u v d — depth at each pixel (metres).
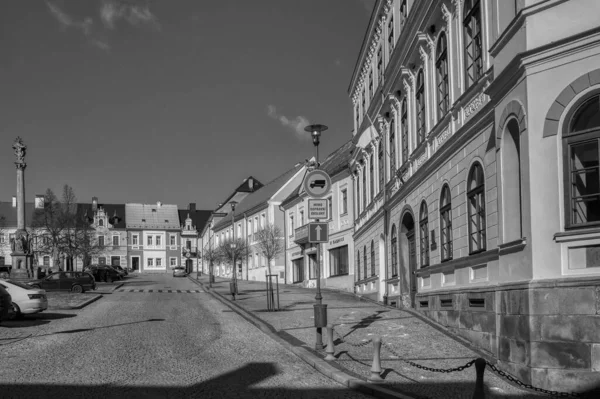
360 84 36.84
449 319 16.30
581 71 10.31
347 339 15.73
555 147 10.49
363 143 30.50
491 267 13.20
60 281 41.78
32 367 12.20
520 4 11.27
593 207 10.20
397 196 24.14
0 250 102.38
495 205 12.99
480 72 14.42
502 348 11.55
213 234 95.31
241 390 10.27
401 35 21.41
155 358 13.37
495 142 12.73
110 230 116.62
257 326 19.77
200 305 29.12
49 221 61.41
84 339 16.47
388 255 26.89
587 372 9.71
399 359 12.80
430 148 19.06
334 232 43.75
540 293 10.24
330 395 9.98
